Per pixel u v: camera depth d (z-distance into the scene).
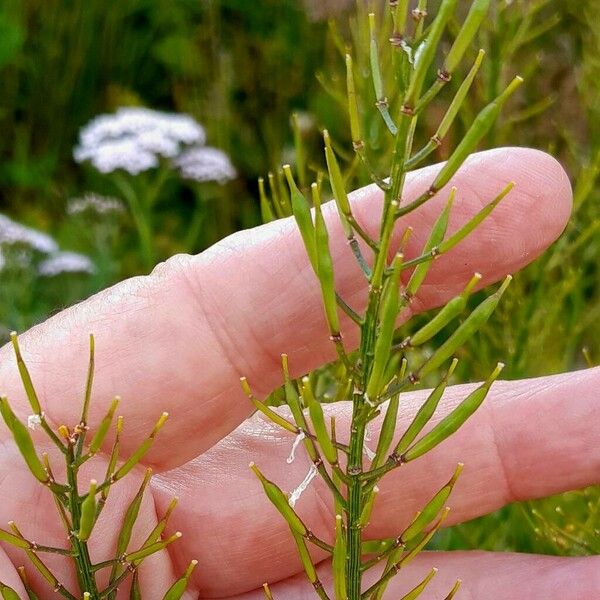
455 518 0.24
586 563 0.23
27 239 0.47
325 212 0.21
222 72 0.59
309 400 0.15
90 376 0.17
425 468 0.23
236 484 0.24
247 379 0.22
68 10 0.63
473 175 0.20
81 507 0.17
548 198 0.20
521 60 0.45
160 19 0.64
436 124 0.40
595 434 0.22
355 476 0.16
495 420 0.23
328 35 0.53
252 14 0.62
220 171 0.52
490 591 0.23
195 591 0.24
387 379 0.16
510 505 0.30
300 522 0.16
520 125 0.44
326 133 0.15
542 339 0.31
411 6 0.42
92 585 0.18
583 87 0.40
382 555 0.17
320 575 0.24
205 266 0.21
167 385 0.22
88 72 0.64
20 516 0.21
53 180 0.62
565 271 0.35
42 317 0.46
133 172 0.50
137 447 0.22
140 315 0.22
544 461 0.23
